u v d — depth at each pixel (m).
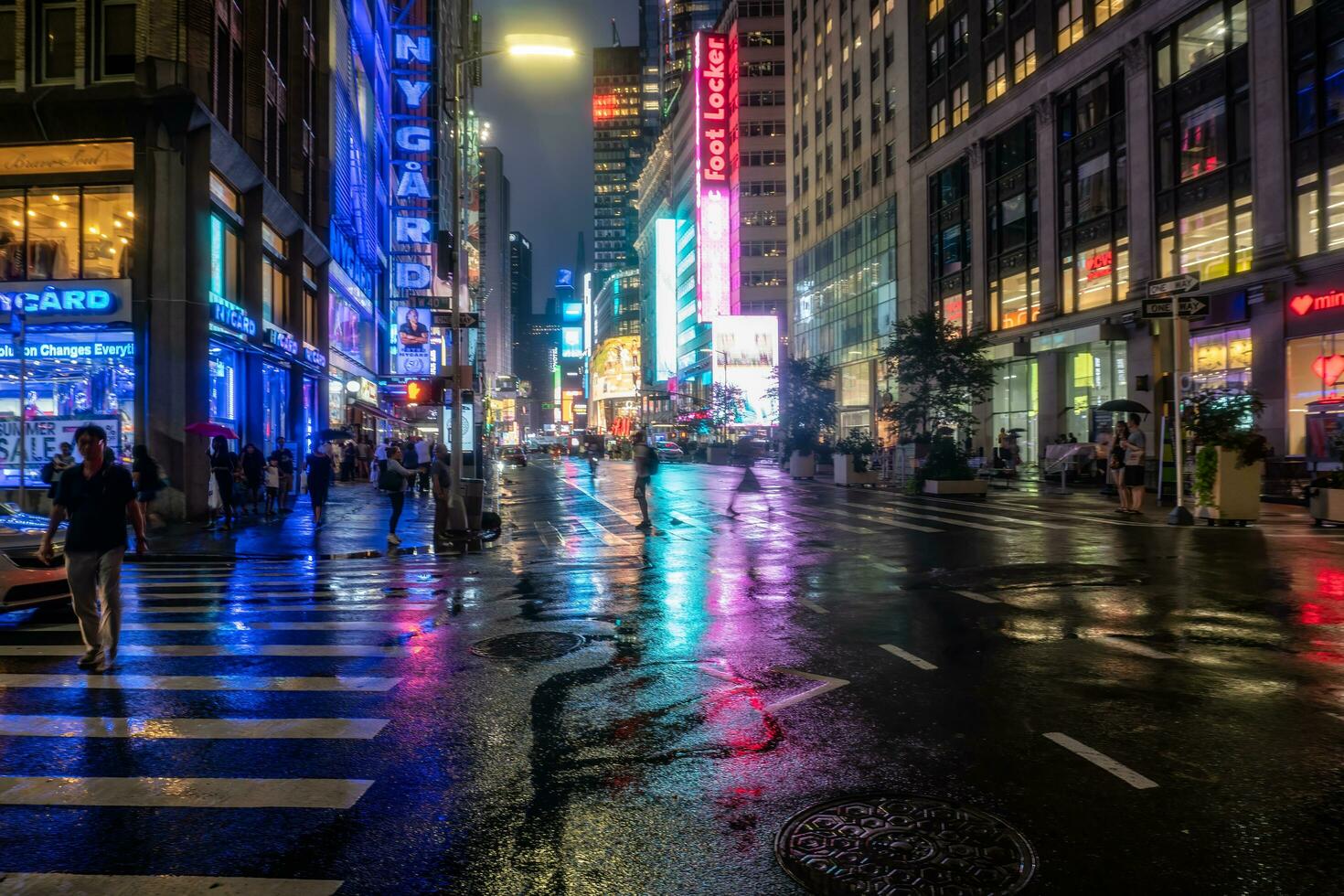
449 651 7.44
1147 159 34.00
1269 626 7.71
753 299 92.62
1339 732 4.96
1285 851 3.54
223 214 25.14
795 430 41.56
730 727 5.28
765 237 93.25
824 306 68.69
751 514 21.17
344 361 40.88
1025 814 3.93
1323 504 15.97
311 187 34.81
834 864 3.46
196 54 21.98
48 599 8.77
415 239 55.56
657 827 3.88
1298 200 27.95
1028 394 43.00
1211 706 5.48
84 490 6.96
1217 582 10.02
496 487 36.09
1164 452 22.42
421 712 5.68
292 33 31.70
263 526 20.31
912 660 6.80
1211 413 16.81
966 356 30.62
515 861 3.58
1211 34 31.23
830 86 66.75
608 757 4.79
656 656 7.11
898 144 54.94
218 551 15.66
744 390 76.31
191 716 5.64
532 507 25.25
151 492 8.48
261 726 5.41
